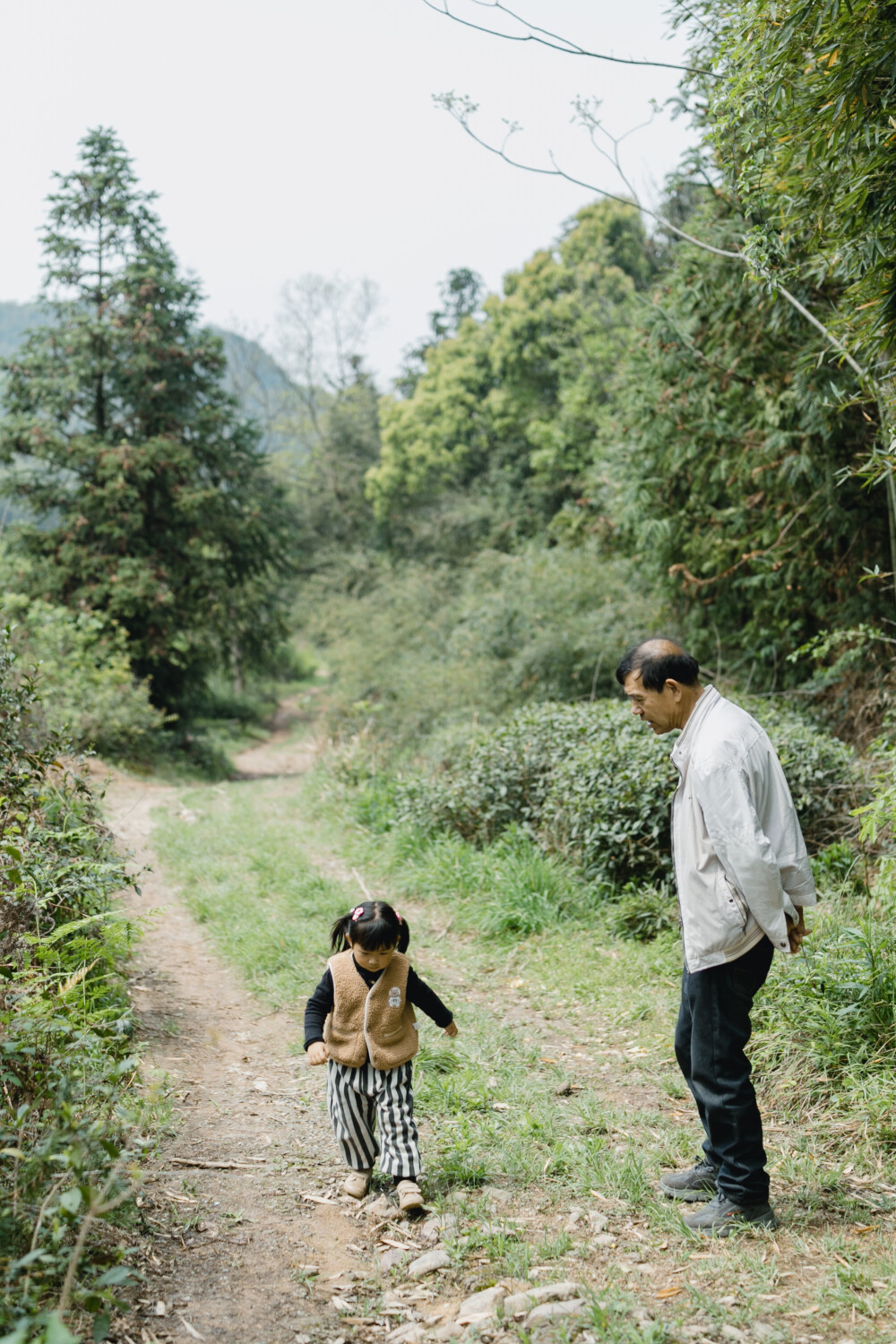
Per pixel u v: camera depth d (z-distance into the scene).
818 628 10.92
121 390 23.69
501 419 32.03
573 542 15.40
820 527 9.97
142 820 12.02
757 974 3.18
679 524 11.48
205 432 24.19
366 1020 3.37
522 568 17.33
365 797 11.19
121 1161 2.87
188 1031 5.15
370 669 22.41
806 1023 4.29
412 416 36.78
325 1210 3.33
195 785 18.62
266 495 26.36
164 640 22.95
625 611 14.90
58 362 23.12
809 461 9.34
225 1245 3.01
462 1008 5.57
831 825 7.44
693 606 12.37
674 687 3.24
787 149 4.97
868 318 5.02
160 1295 2.68
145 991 5.72
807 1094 4.01
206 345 24.20
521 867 7.56
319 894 7.96
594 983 5.88
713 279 9.82
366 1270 2.95
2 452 22.45
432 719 17.02
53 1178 2.72
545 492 28.70
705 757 3.10
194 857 9.60
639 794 7.50
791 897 3.20
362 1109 3.40
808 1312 2.66
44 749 5.21
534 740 9.27
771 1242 3.05
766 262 5.59
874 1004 4.21
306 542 44.12
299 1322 2.64
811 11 4.11
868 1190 3.38
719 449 10.80
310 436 53.47
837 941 4.73
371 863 9.26
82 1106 3.01
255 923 7.17
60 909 4.61
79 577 22.22
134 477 22.69
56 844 4.94
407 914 7.69
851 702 9.63
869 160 4.32
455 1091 4.28
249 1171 3.57
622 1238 3.12
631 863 7.44
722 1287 2.80
